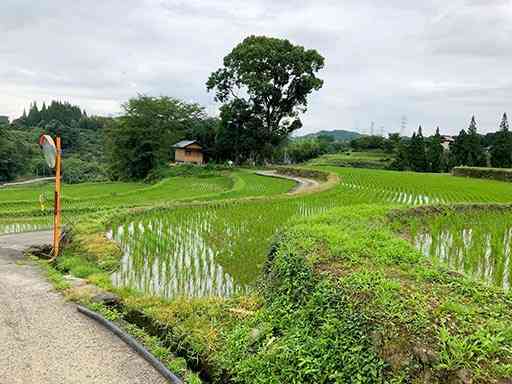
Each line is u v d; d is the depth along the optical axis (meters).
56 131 114.44
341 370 5.32
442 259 10.55
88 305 8.25
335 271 6.92
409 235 12.90
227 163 69.62
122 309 8.25
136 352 6.54
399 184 34.56
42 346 6.57
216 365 6.41
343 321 5.79
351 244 8.06
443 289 6.15
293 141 108.50
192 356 6.64
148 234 15.08
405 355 4.79
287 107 62.50
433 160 71.25
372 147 101.81
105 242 13.30
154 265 11.46
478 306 5.62
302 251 8.02
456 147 71.12
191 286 9.77
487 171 42.56
